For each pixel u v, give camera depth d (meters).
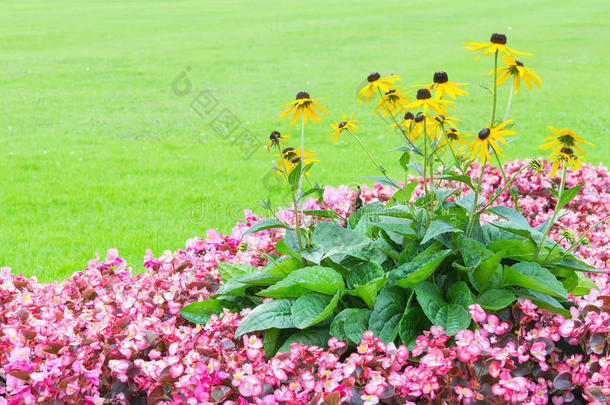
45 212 6.39
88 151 9.16
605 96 13.60
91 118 11.72
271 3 39.38
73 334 2.66
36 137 10.12
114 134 10.40
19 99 13.59
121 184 7.36
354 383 2.31
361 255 2.84
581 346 2.54
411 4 37.12
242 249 3.69
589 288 2.83
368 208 3.33
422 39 23.28
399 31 25.62
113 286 3.16
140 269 4.82
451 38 23.33
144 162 8.49
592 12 31.33
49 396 2.31
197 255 3.79
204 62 18.67
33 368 2.42
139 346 2.50
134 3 40.69
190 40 23.44
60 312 2.92
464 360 2.23
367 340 2.40
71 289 3.26
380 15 31.44
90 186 7.27
